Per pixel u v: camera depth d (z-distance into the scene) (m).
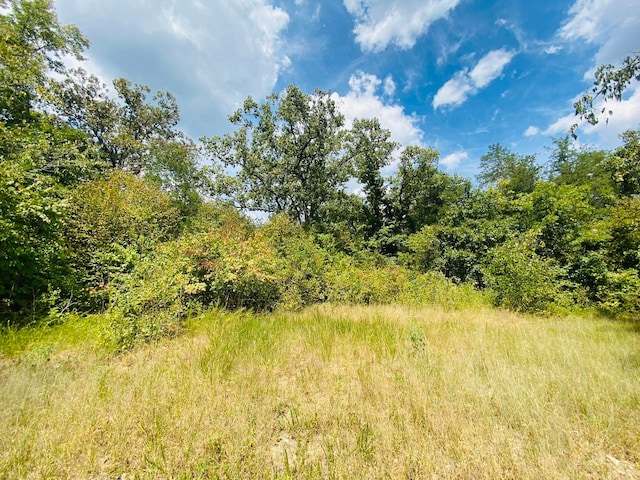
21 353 4.27
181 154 19.03
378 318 7.27
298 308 9.23
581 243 12.22
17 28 12.30
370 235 21.81
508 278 10.58
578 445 2.41
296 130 19.52
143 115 20.69
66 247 7.12
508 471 2.09
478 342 5.23
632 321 8.28
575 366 4.05
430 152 20.97
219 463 2.19
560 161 22.88
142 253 7.83
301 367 4.17
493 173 26.47
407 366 3.98
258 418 2.75
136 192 11.02
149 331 4.99
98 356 4.29
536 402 2.90
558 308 9.66
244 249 8.73
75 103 17.42
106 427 2.56
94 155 14.60
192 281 7.43
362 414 2.84
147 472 2.10
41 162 9.52
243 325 6.21
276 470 2.15
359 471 2.10
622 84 3.47
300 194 18.64
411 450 2.31
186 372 3.70
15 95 10.61
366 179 22.52
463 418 2.77
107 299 7.03
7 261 5.62
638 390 3.25
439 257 15.88
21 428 2.50
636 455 2.32
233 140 18.47
